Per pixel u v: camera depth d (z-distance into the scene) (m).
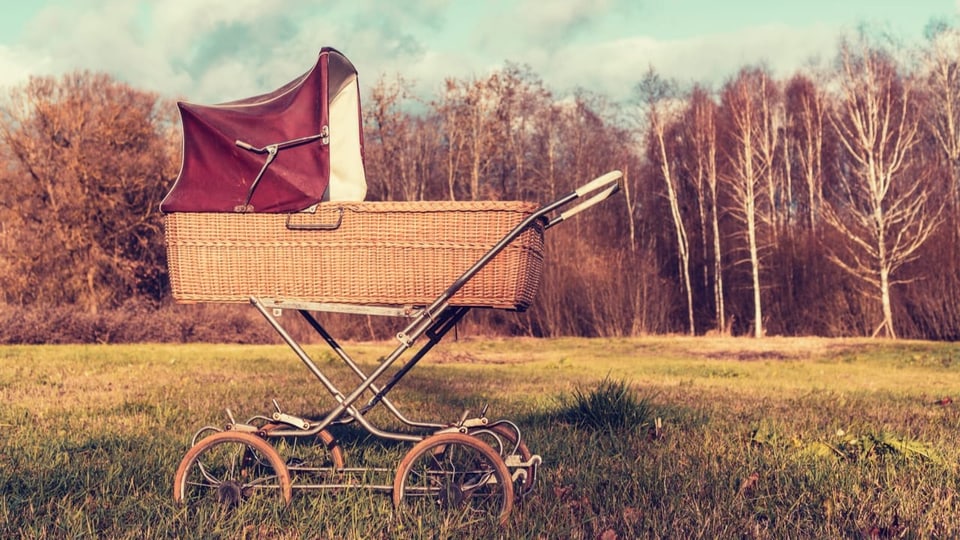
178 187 4.12
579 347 27.44
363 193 4.67
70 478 4.59
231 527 3.77
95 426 6.57
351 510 4.03
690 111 44.44
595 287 35.19
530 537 3.71
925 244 33.31
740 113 41.09
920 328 32.06
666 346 27.16
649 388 10.79
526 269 3.98
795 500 4.32
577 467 5.04
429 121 45.56
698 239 44.25
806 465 5.16
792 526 3.88
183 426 6.61
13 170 37.50
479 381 11.94
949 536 3.79
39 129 37.88
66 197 36.94
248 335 28.92
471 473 4.40
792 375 15.58
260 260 4.09
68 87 38.38
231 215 4.09
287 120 4.11
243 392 9.46
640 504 4.25
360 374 4.31
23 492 4.34
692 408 8.11
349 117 4.69
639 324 34.91
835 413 8.02
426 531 3.69
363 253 4.04
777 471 4.93
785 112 45.84
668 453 5.54
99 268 37.12
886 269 31.70
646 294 35.53
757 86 43.53
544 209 3.93
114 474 4.67
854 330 33.75
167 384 10.50
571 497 4.45
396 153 45.22
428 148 45.72
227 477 4.29
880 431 6.35
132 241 38.91
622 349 26.39
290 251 4.07
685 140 45.28
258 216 4.07
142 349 20.94
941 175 37.62
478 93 44.97
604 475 4.87
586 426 6.55
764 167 40.91
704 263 42.12
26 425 6.66
